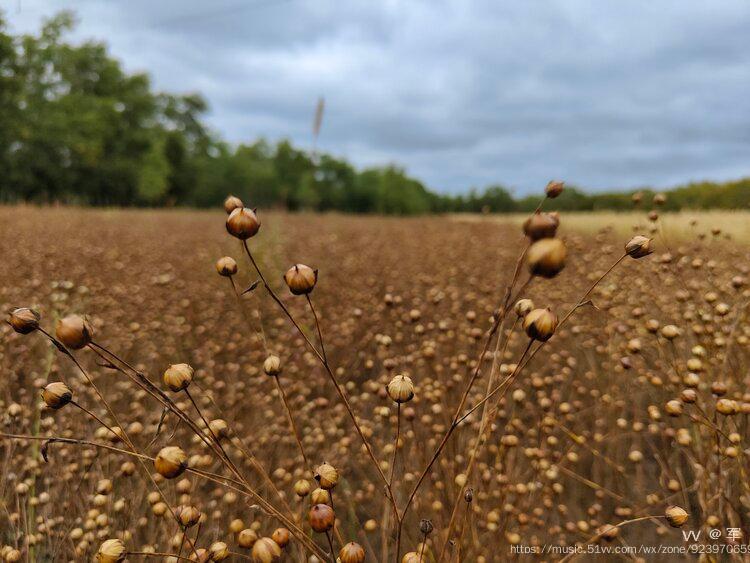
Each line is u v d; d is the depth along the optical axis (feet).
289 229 33.81
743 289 8.51
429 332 10.52
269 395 8.55
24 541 5.83
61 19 116.57
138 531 6.12
